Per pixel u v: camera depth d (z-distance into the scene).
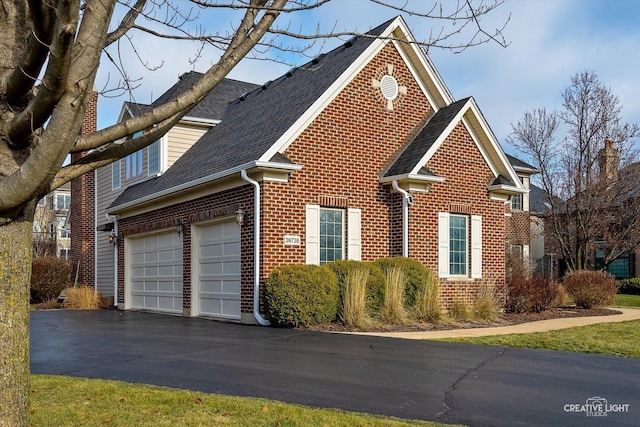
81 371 8.16
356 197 15.36
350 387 7.12
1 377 4.33
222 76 5.03
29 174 4.05
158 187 18.23
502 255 17.30
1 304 4.36
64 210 47.62
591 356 9.63
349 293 13.15
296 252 14.15
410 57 16.88
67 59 3.78
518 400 6.68
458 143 16.58
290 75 19.53
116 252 22.02
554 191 28.70
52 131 3.96
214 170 15.18
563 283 19.83
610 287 18.69
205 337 11.43
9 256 4.39
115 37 5.30
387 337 11.33
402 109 16.67
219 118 20.83
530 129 51.12
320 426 5.53
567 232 27.94
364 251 15.36
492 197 17.22
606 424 5.86
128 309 21.11
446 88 17.33
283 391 6.92
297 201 14.28
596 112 27.14
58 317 16.88
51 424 5.61
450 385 7.32
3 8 4.56
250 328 12.89
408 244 15.43
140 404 6.25
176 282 17.86
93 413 5.95
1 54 4.52
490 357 9.27
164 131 5.62
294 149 14.34
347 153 15.31
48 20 3.97
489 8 5.70
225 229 15.39
